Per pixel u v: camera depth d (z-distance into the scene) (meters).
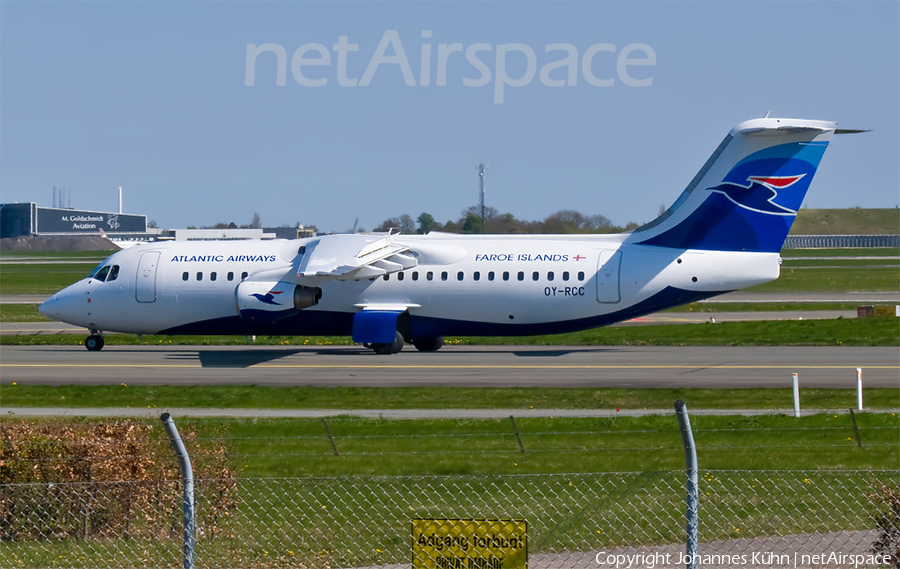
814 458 69.94
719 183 136.00
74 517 50.44
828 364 126.88
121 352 152.75
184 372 125.31
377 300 145.00
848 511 55.41
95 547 49.03
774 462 68.56
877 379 112.44
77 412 95.94
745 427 83.75
